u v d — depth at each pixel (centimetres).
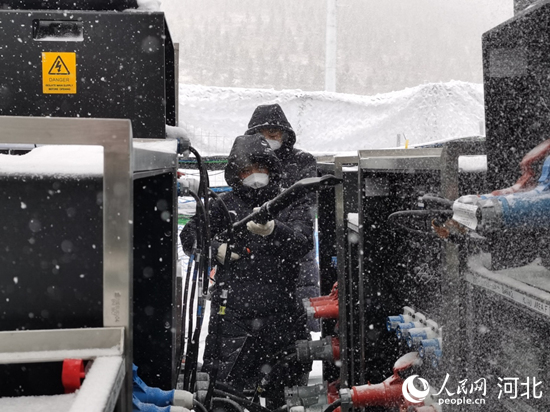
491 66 102
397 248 162
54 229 72
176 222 139
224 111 852
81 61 117
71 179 71
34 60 116
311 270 280
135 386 113
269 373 215
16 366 71
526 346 95
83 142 68
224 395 178
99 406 53
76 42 116
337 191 185
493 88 102
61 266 72
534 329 93
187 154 162
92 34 116
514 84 101
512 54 100
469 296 102
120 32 117
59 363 72
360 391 142
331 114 881
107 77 117
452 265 103
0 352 67
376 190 161
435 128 879
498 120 102
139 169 78
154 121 119
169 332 133
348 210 183
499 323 102
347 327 183
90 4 118
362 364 164
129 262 69
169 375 133
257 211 198
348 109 885
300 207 237
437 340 128
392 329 153
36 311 72
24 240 72
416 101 884
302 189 186
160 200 131
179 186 160
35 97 117
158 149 107
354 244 181
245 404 183
